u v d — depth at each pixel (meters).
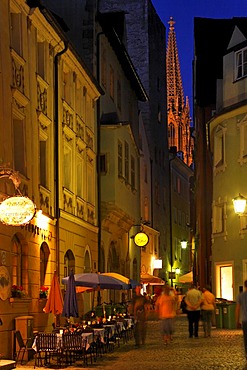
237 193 40.53
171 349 26.25
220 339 30.55
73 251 32.19
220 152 43.12
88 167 36.78
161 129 79.00
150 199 69.69
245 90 41.06
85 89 36.19
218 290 42.03
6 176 20.81
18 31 24.77
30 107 25.59
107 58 43.34
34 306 25.16
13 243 23.83
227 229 41.25
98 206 38.72
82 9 39.81
